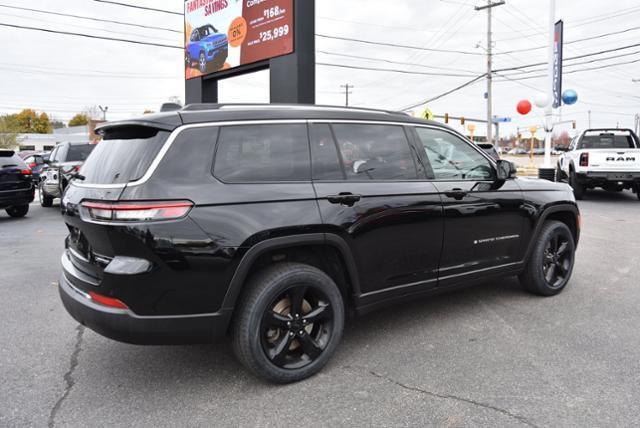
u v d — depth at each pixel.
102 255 2.85
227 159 3.01
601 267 6.12
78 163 11.36
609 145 14.22
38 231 9.34
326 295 3.26
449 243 3.94
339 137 3.48
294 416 2.79
